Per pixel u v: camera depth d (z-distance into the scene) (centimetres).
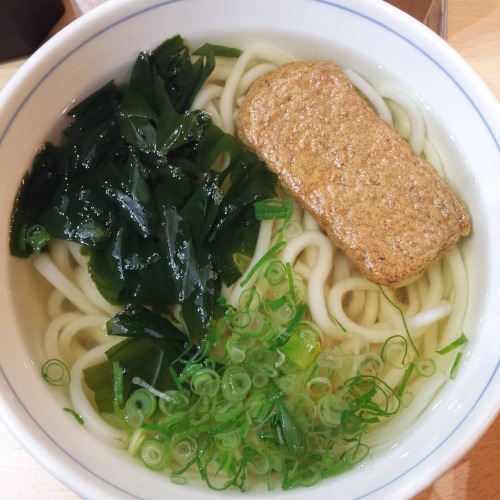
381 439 19
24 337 20
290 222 22
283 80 22
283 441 19
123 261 20
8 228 20
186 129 21
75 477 16
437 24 24
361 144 21
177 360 20
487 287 20
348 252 21
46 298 21
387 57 22
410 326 21
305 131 21
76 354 21
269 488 18
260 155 21
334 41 22
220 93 23
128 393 20
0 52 24
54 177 21
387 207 20
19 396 18
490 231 20
